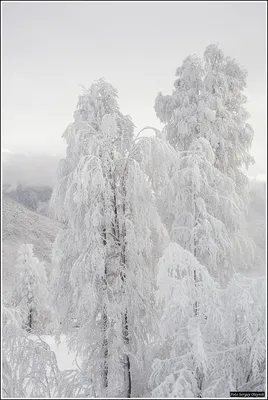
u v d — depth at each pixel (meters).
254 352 5.28
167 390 5.20
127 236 7.46
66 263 8.45
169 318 5.64
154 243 8.45
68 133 7.95
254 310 5.56
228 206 8.40
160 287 5.75
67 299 8.34
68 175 7.59
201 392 5.44
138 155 7.64
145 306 7.79
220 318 5.50
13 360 6.10
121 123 8.29
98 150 7.19
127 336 7.67
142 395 7.39
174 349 5.85
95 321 7.70
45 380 6.42
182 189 8.22
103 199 7.67
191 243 8.05
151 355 7.71
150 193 7.47
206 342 5.67
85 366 7.61
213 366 5.47
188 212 8.41
